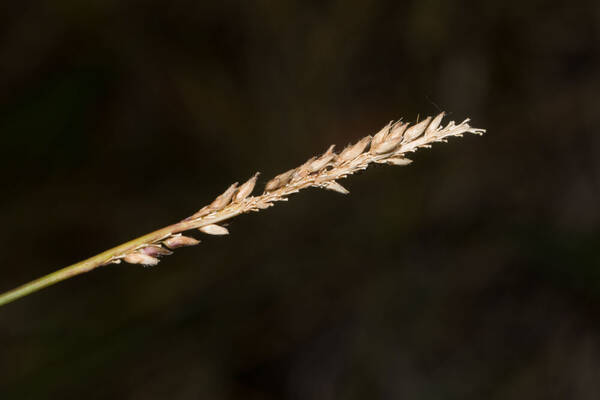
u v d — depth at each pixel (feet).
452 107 2.10
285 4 2.03
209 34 2.06
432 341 1.86
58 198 1.88
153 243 0.69
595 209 1.98
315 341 1.85
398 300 1.89
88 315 1.68
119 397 1.61
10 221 1.82
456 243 1.97
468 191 2.01
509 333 1.90
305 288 1.86
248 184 0.70
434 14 2.08
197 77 2.03
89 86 1.96
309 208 1.91
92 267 0.69
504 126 2.09
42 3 1.97
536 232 1.92
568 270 1.84
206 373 1.71
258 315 1.81
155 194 1.95
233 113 2.03
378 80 2.13
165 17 2.03
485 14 2.11
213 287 1.78
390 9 2.08
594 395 1.77
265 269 1.84
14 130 1.87
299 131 2.04
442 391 1.79
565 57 2.18
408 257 1.94
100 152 1.95
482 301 1.93
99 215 1.89
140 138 2.00
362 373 1.80
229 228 1.86
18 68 1.94
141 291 1.72
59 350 1.60
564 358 1.84
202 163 2.01
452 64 2.12
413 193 1.96
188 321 1.73
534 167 2.06
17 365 1.58
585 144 2.06
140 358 1.66
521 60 2.15
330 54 2.06
